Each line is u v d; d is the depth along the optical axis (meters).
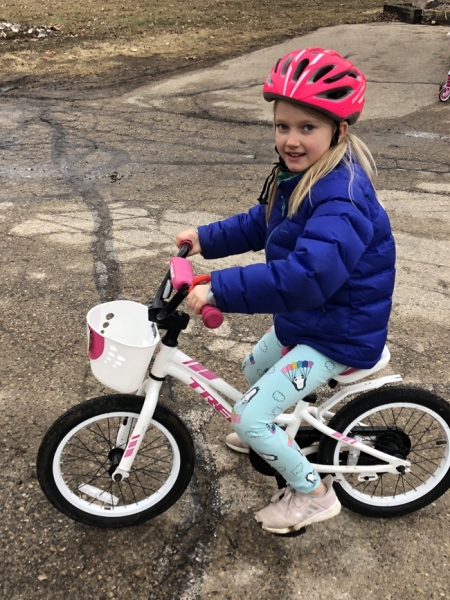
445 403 2.26
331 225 1.75
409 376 3.22
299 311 1.95
